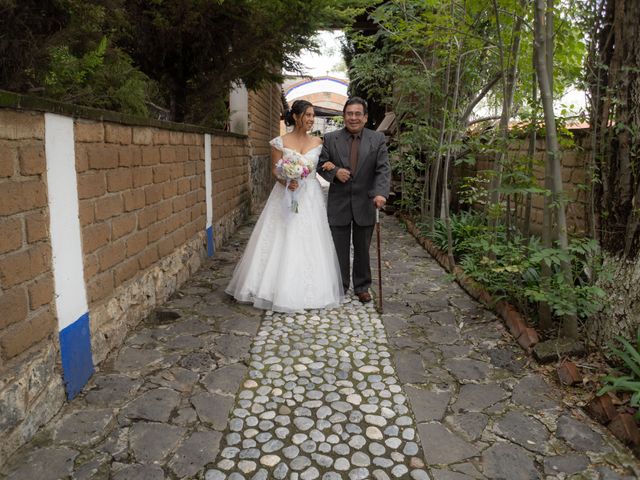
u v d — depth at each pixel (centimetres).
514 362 273
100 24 274
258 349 287
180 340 295
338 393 240
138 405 221
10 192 177
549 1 266
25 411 189
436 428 212
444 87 559
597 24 262
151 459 186
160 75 498
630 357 243
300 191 357
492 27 456
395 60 730
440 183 676
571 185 357
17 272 182
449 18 409
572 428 211
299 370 263
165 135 357
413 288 410
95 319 252
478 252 394
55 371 212
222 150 557
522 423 215
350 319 339
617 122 250
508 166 323
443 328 323
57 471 176
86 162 238
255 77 558
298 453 193
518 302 335
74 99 263
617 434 205
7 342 177
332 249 373
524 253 328
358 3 501
